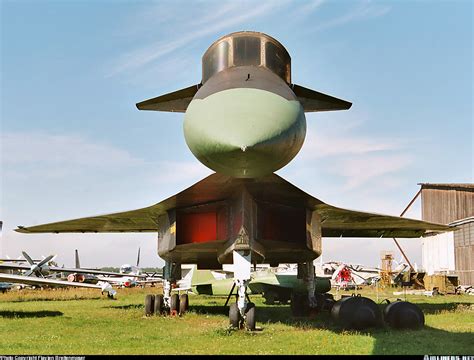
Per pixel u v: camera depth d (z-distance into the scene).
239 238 8.63
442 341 7.99
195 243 9.82
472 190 29.98
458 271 29.53
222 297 25.62
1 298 23.73
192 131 7.14
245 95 7.18
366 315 9.29
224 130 6.74
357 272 36.75
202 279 21.28
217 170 7.40
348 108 10.93
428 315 12.66
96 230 14.83
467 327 9.91
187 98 10.84
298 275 12.55
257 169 7.19
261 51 8.88
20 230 14.64
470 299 21.28
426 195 32.62
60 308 16.08
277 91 7.55
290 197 9.27
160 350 7.14
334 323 10.30
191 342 7.86
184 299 12.91
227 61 8.80
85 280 37.59
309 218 10.09
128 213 11.41
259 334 8.66
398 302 9.77
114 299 22.95
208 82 8.19
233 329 9.05
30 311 14.58
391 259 36.78
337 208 10.27
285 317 12.43
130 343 7.86
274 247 9.56
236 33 9.06
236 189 8.91
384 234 15.68
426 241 33.78
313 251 10.15
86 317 12.42
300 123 7.35
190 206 9.97
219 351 6.98
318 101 10.88
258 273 19.75
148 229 14.67
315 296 13.25
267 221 9.52
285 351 6.98
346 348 7.25
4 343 7.95
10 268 32.31
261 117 6.82
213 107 7.09
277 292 19.03
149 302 12.64
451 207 30.92
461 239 29.47
